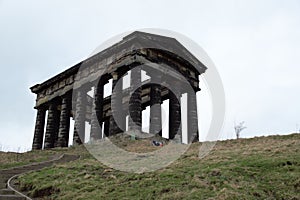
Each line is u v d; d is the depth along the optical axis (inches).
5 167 949.2
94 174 752.3
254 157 800.3
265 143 1085.8
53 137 2039.9
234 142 1172.5
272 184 595.8
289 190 569.6
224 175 631.8
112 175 722.8
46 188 652.1
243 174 645.9
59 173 772.0
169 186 581.3
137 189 590.6
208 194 530.9
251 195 537.0
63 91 2018.9
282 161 720.3
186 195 531.2
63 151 1379.2
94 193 593.9
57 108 2127.2
